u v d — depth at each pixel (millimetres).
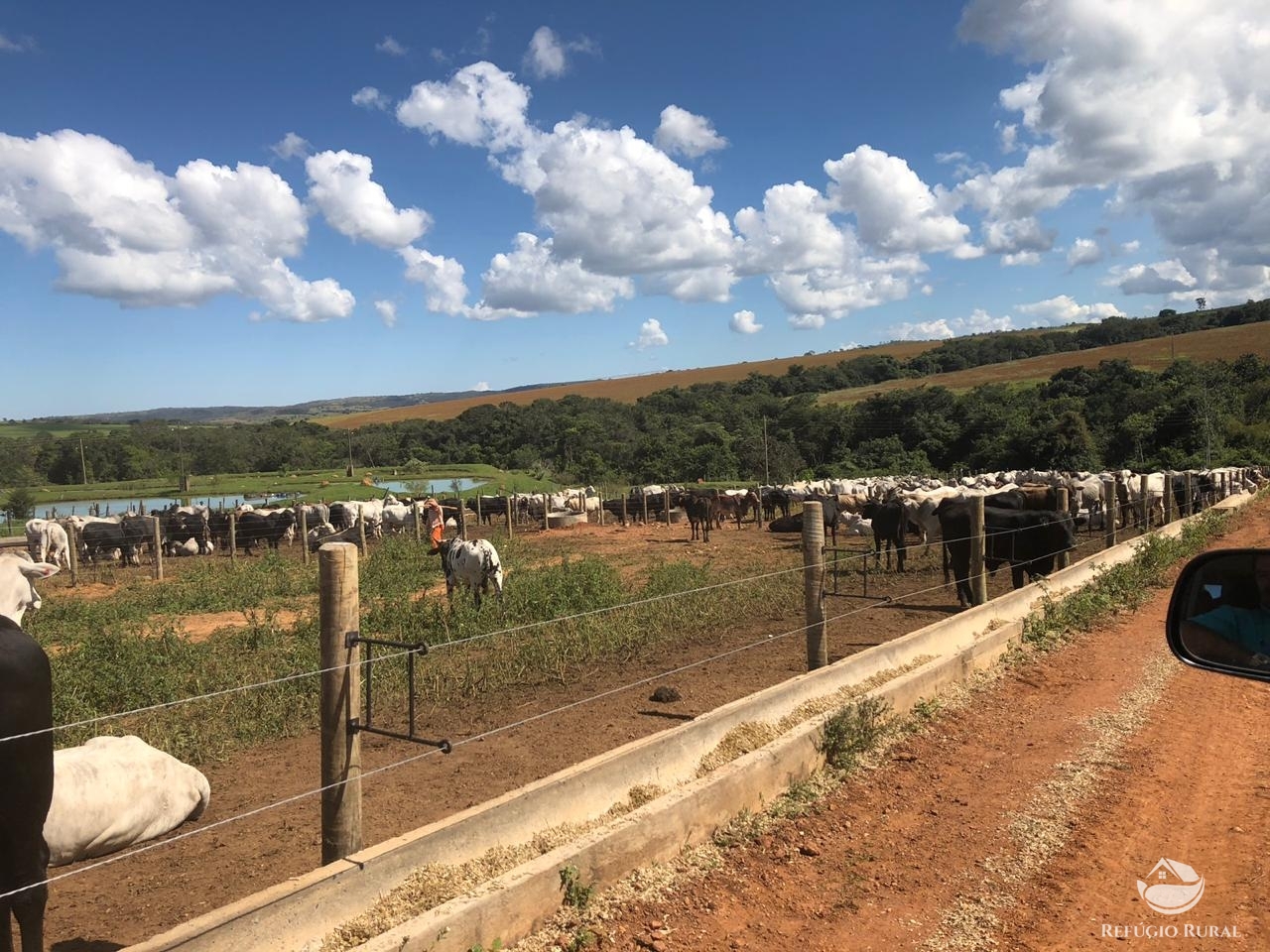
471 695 9039
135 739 5148
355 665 4473
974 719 7617
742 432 78938
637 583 16359
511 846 4902
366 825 5762
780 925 4395
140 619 15078
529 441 93938
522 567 18734
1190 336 103188
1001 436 65625
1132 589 12297
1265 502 29328
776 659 10039
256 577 19734
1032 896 4641
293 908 3889
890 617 12453
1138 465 55688
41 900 3486
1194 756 6555
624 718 8047
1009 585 15023
